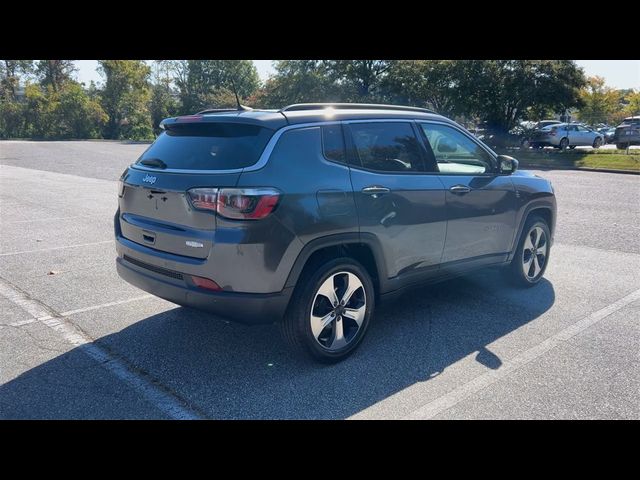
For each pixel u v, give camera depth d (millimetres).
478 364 4188
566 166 24750
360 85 42500
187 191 3771
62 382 3818
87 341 4523
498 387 3828
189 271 3805
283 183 3750
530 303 5555
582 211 11250
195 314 5145
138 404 3553
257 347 4441
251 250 3631
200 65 71938
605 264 7082
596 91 49031
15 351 4305
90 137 55906
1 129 52875
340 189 4023
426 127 4918
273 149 3814
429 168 4805
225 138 3988
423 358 4285
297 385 3826
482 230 5207
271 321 3840
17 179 16312
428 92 35969
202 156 3961
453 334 4762
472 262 5223
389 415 3465
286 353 4336
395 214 4363
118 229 4621
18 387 3736
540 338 4684
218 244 3641
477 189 5094
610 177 19734
